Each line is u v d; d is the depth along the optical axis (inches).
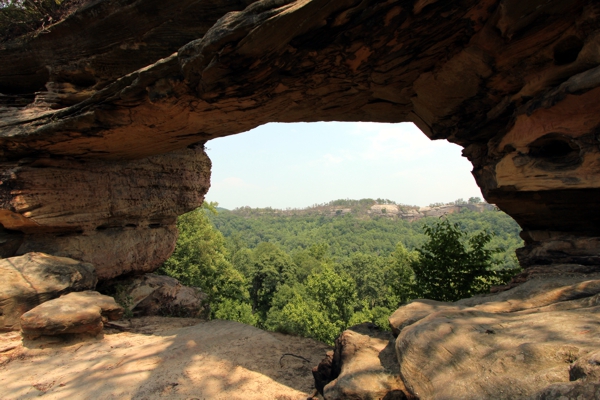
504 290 230.7
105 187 468.4
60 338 325.7
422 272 443.8
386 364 181.6
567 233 258.4
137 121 337.4
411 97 303.7
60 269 377.4
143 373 275.9
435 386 135.5
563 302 165.3
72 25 358.3
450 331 157.4
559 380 106.8
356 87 285.6
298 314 927.0
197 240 1040.8
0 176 381.7
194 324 430.3
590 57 197.0
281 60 242.8
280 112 324.5
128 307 491.8
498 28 213.0
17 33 411.5
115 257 489.4
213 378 273.6
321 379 235.3
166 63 269.1
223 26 224.2
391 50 238.5
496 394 114.9
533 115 229.0
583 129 209.8
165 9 329.1
